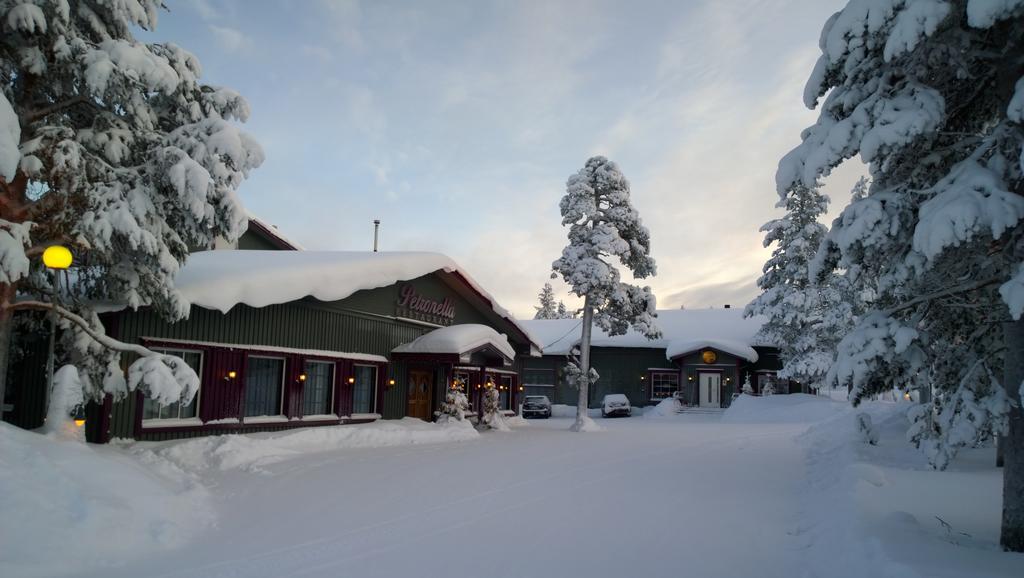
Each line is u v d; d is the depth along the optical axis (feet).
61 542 23.34
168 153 36.45
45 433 34.37
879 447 53.98
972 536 27.02
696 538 28.86
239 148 37.86
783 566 24.93
